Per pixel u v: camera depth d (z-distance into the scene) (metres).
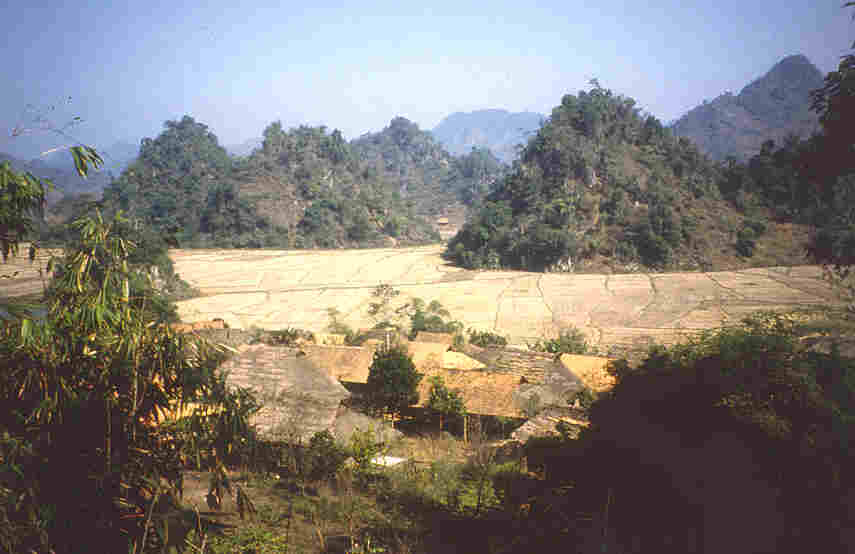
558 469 10.88
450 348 38.09
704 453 9.37
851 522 7.48
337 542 8.93
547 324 73.56
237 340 39.03
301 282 105.62
